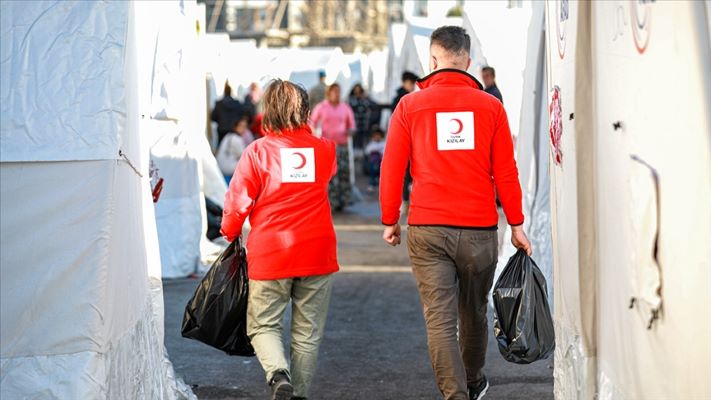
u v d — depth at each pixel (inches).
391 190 190.7
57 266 151.3
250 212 199.6
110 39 155.1
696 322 113.8
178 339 294.2
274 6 2042.3
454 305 187.2
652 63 121.9
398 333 299.6
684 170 114.7
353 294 365.7
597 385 157.8
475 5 358.9
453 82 189.3
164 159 382.6
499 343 187.6
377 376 249.9
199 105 403.5
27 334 150.7
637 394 134.0
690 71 112.9
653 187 123.0
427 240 186.4
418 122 187.8
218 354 275.9
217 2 1941.4
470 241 185.8
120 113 154.6
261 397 232.5
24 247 151.0
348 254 470.9
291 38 1854.1
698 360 113.8
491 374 249.6
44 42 154.3
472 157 186.2
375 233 550.9
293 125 197.3
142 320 187.6
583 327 158.6
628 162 132.3
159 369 203.2
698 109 112.3
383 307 340.8
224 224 198.7
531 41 312.8
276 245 195.2
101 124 153.1
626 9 131.7
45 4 155.0
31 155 150.5
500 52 351.3
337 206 661.3
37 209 151.0
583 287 157.8
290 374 201.3
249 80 818.2
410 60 705.6
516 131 349.1
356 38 1803.6
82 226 151.7
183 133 392.5
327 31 1865.2
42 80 153.2
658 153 120.9
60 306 150.9
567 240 167.5
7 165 150.7
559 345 180.7
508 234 337.7
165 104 359.6
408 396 231.1
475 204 186.1
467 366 202.8
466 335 200.5
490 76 395.9
